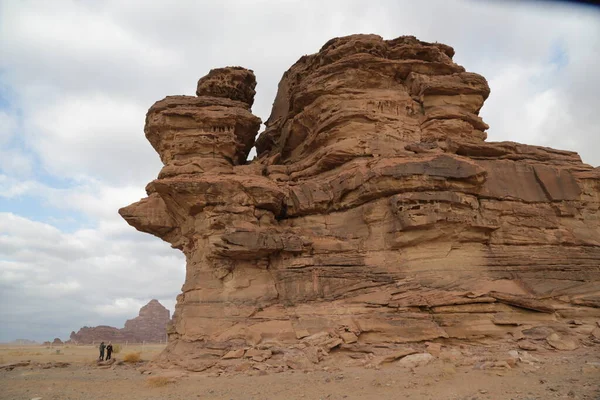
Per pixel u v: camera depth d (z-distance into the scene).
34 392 17.00
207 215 24.22
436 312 19.97
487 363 16.22
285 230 24.86
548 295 20.58
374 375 16.22
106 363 26.31
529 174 24.45
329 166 26.36
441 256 21.67
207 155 28.11
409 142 26.16
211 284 23.38
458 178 22.25
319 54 30.52
